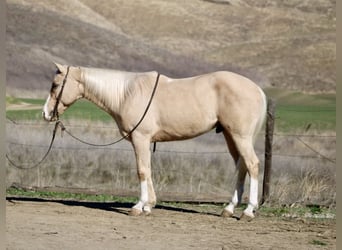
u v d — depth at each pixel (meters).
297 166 16.77
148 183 12.25
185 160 16.72
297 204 13.22
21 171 16.02
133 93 12.23
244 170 12.17
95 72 12.50
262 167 16.92
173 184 15.22
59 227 10.97
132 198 14.33
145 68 64.31
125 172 16.22
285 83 62.94
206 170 16.25
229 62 68.75
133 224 11.42
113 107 12.37
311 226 11.52
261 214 12.49
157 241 10.16
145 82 12.24
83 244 9.81
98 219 11.77
